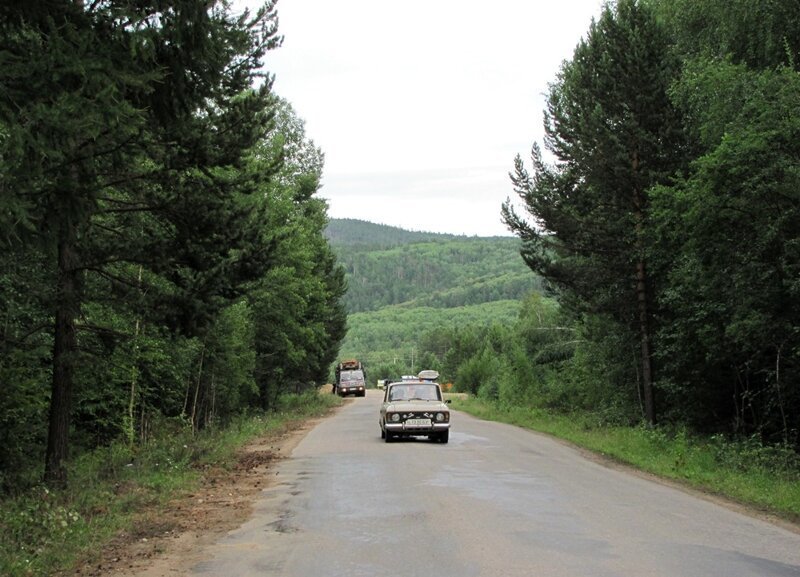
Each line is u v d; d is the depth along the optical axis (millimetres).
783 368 18703
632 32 24547
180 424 23766
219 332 24906
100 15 7984
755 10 20266
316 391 67625
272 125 13664
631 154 24969
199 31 9242
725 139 16812
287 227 32500
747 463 15602
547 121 27281
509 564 7152
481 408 43250
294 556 7664
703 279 19156
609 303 26953
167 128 11211
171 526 9617
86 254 12141
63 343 12594
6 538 8156
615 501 11250
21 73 6781
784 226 16688
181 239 12352
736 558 7543
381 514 9984
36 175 6766
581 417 31719
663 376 26484
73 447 17906
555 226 26094
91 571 7336
